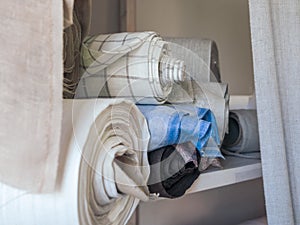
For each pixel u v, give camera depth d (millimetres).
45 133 335
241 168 691
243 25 1146
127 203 455
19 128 330
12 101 329
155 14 894
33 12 334
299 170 666
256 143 819
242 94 1135
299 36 667
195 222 1004
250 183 1171
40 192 336
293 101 663
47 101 337
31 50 333
